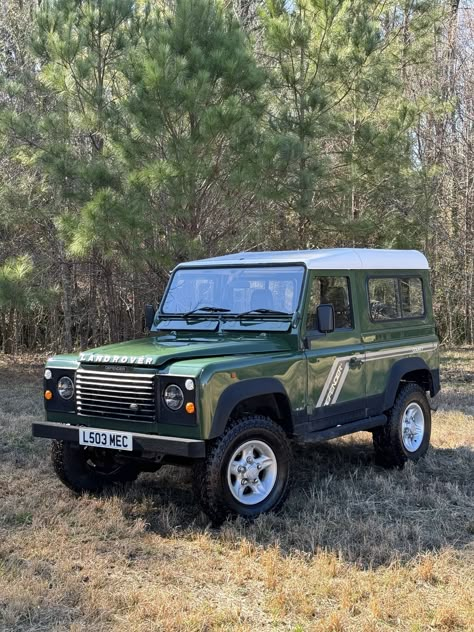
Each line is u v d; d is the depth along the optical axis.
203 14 11.46
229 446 5.19
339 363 6.19
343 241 14.52
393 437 6.86
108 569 4.58
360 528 5.12
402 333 7.10
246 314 6.05
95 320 17.56
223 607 4.04
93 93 11.84
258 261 6.23
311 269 5.98
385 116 14.31
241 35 11.86
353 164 13.33
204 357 5.36
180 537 5.13
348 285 6.48
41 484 6.41
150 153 11.29
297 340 5.78
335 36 12.98
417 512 5.62
